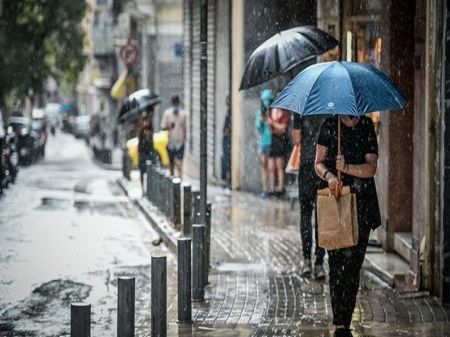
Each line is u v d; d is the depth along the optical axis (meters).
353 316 19.50
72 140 137.38
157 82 80.75
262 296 21.48
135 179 50.25
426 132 20.86
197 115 55.50
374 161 17.88
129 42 64.19
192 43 57.84
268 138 39.44
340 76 17.55
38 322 20.05
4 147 47.03
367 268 23.83
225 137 44.19
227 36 46.06
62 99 190.38
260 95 42.78
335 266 17.88
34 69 73.25
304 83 17.75
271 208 36.59
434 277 21.08
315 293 21.73
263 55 24.38
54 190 46.81
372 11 26.70
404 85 24.95
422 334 18.20
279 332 18.44
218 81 48.56
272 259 25.73
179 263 19.25
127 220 35.25
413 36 24.81
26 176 57.66
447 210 20.48
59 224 34.00
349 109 17.17
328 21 31.34
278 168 39.41
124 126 74.25
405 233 25.11
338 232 17.27
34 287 23.41
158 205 35.72
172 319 19.62
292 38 24.48
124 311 15.77
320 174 17.80
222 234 30.00
